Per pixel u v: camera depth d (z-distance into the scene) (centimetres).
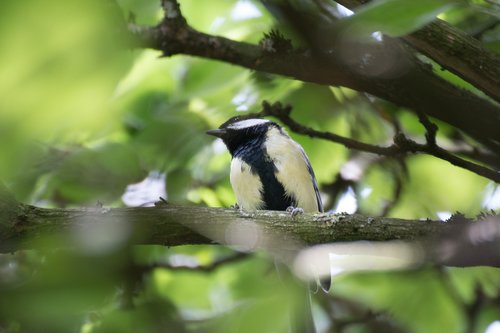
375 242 595
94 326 571
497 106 618
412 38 528
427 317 870
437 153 688
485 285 891
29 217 545
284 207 919
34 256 611
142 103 964
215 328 611
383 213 986
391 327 900
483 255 528
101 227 351
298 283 632
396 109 895
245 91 964
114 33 178
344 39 354
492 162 761
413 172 1005
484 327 877
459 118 618
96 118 188
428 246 568
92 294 271
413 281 883
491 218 525
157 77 941
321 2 482
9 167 191
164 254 905
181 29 695
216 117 988
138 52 701
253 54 680
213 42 695
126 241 338
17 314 257
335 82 622
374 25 314
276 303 613
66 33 167
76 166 845
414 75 608
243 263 895
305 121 949
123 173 888
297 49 630
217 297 905
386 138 984
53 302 261
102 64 178
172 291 912
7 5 154
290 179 906
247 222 605
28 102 174
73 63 173
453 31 523
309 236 611
